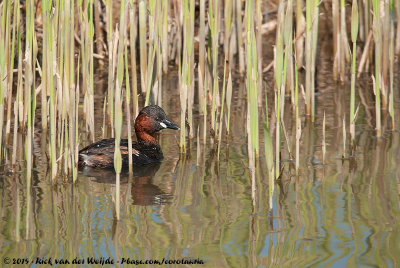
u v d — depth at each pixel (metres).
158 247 9.13
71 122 11.38
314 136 15.13
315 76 21.11
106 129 15.86
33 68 11.79
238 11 18.61
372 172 12.46
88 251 9.00
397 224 9.91
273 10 24.64
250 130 10.11
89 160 13.27
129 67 22.28
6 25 12.88
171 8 24.70
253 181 10.35
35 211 10.48
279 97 11.16
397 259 8.73
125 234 9.59
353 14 12.61
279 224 9.98
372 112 17.06
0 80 11.78
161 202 11.00
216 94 14.92
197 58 22.20
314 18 14.92
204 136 14.46
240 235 9.58
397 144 14.29
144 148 13.88
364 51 20.86
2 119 12.23
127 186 11.91
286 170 12.74
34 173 12.48
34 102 12.07
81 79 18.73
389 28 15.99
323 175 12.35
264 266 8.55
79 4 11.20
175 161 13.66
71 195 11.30
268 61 22.69
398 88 19.22
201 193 11.48
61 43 11.02
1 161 13.05
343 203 10.84
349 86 19.94
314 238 9.45
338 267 8.52
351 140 13.52
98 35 21.58
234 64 22.39
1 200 10.97
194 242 9.30
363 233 9.61
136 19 22.06
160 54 14.58
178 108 17.81
